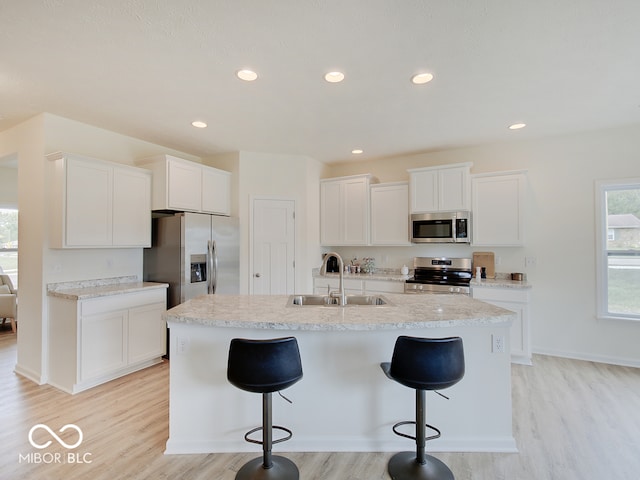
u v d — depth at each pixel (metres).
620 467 1.97
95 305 3.04
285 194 4.71
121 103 2.96
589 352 3.75
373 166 5.08
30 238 3.29
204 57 2.24
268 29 1.95
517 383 3.12
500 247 4.23
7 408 2.69
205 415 2.17
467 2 1.73
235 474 1.94
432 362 1.76
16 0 1.68
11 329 5.04
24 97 2.83
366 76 2.51
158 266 3.89
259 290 4.54
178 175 3.86
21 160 3.40
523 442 2.21
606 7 1.77
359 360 2.17
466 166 4.08
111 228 3.41
